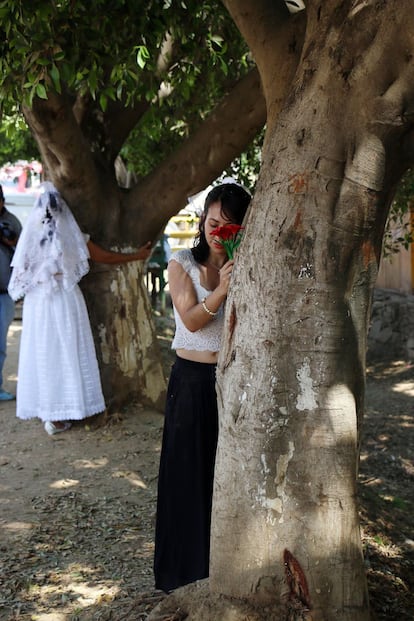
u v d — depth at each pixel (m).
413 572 4.16
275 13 3.30
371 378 9.58
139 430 6.36
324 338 2.74
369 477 6.30
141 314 6.86
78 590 3.71
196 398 3.31
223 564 2.92
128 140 9.57
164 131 8.61
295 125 2.74
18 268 6.11
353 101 2.65
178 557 3.39
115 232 6.68
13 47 4.12
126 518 4.63
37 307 6.16
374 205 2.74
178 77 5.62
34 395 6.32
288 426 2.77
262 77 3.36
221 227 3.10
